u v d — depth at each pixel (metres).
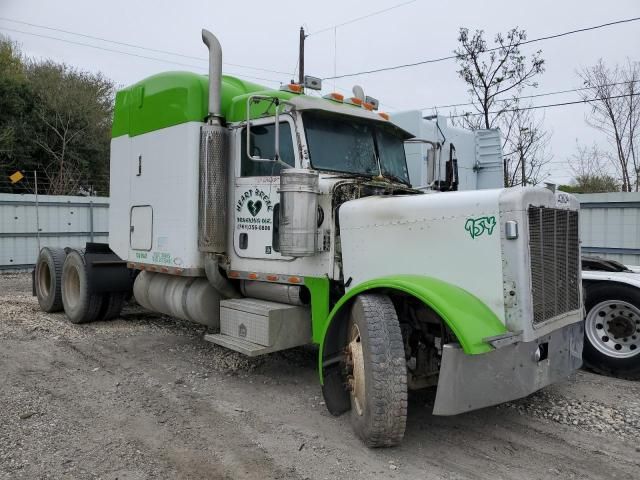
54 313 8.84
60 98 28.03
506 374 3.66
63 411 4.50
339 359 4.34
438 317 3.98
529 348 3.79
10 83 25.94
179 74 6.11
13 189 25.19
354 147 5.47
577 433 4.19
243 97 5.60
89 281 7.72
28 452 3.73
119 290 7.91
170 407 4.65
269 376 5.57
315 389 5.18
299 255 4.67
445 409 3.44
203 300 5.98
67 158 27.97
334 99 5.41
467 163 12.22
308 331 5.25
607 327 5.78
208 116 5.68
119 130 7.16
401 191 5.28
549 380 4.04
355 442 3.97
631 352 5.59
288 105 5.00
